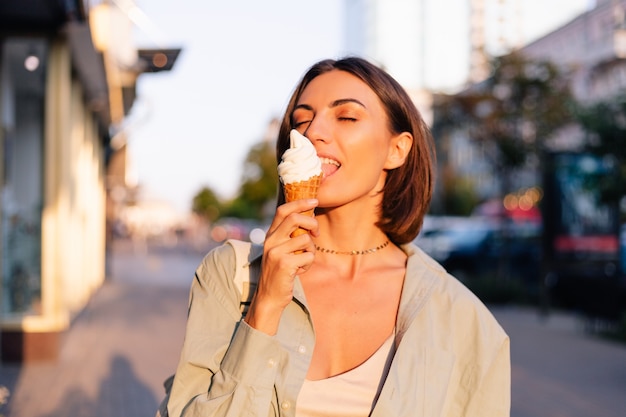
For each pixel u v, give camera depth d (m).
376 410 1.77
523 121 18.73
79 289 12.36
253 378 1.73
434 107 20.91
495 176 21.66
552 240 14.39
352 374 1.86
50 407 6.59
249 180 56.34
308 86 2.06
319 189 1.95
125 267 28.09
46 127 8.56
